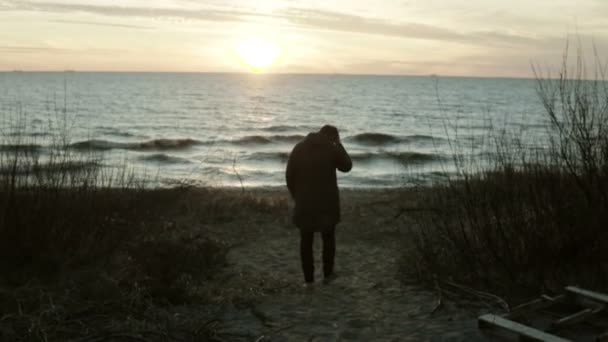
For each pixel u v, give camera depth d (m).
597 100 5.32
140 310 4.86
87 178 6.67
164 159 25.03
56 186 6.03
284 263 7.07
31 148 6.44
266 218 10.04
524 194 5.64
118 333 4.30
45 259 5.45
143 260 5.75
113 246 6.15
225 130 43.31
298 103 86.50
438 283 5.54
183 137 36.69
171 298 5.21
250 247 7.99
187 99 91.62
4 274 5.29
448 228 6.02
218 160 25.34
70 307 4.75
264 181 19.78
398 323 4.66
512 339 4.04
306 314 4.96
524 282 5.21
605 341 3.80
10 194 5.50
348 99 99.69
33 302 4.76
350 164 6.09
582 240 5.24
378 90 141.75
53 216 5.73
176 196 10.91
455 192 6.21
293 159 6.03
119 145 29.69
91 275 5.37
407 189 12.87
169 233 7.47
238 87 150.50
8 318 4.47
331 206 5.98
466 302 5.04
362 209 11.09
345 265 6.95
